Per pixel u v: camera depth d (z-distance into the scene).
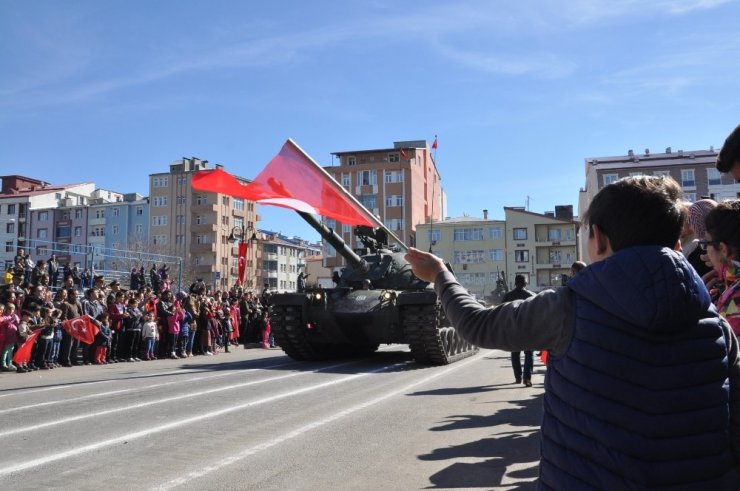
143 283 24.75
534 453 5.78
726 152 2.84
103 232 80.50
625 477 1.75
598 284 1.88
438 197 80.56
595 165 58.16
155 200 79.56
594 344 1.84
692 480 1.76
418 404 8.57
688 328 1.84
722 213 2.89
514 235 66.25
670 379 1.78
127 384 10.88
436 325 13.95
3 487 4.59
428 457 5.60
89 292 16.55
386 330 14.89
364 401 8.80
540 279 65.50
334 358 16.89
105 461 5.36
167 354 17.94
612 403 1.79
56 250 23.27
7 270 20.69
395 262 16.62
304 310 14.89
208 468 5.16
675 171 55.62
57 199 85.00
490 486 4.75
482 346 2.05
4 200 82.31
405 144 72.50
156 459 5.45
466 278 66.44
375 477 4.95
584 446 1.81
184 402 8.65
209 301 20.62
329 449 5.88
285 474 5.00
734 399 1.97
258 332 24.33
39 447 5.88
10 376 12.58
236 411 7.90
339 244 13.89
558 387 1.91
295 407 8.26
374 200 67.06
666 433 1.75
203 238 78.00
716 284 3.34
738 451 1.95
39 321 14.30
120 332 16.66
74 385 10.77
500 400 8.96
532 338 1.97
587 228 2.16
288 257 95.06
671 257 1.88
